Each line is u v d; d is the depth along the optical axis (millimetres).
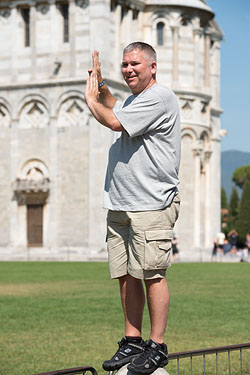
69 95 72375
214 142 85875
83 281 41469
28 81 74125
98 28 71375
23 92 74375
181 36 79500
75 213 72250
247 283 40375
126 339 9203
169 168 8836
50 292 35438
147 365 8789
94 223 71062
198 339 22484
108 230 9188
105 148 71750
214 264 60938
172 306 29891
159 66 79000
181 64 79438
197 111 79562
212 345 21516
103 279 42906
